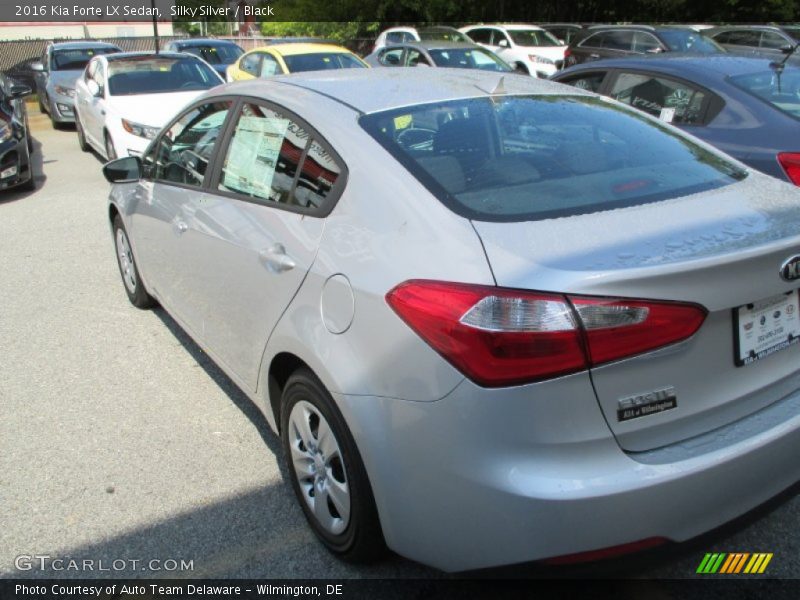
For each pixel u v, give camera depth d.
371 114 2.72
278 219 2.79
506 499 1.96
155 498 3.05
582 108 3.11
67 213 7.98
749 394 2.21
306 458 2.69
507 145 2.67
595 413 1.96
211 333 3.47
